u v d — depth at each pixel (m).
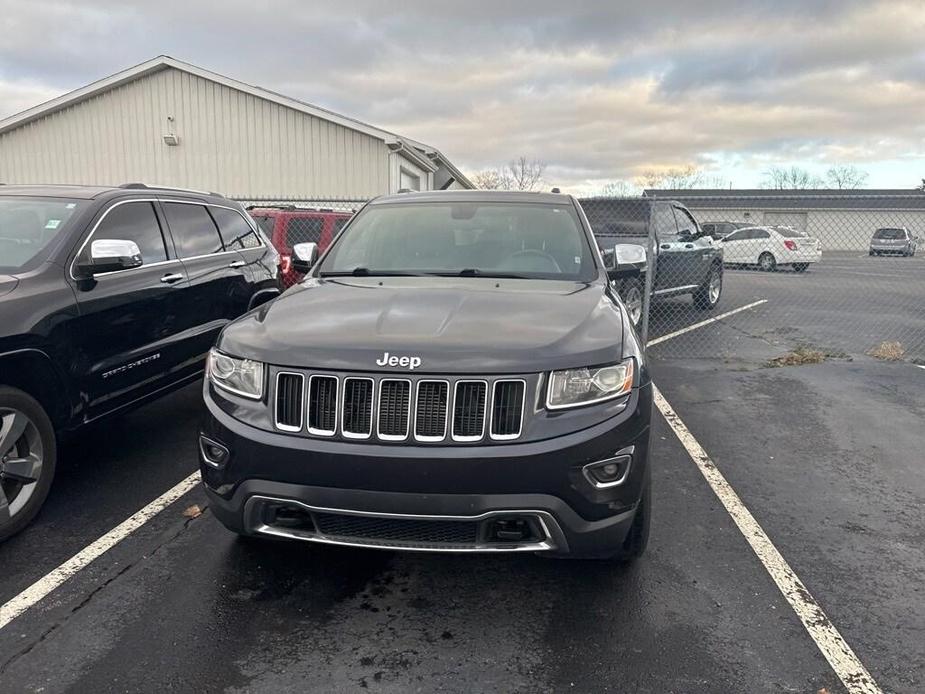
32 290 3.67
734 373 7.36
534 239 4.20
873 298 15.06
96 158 20.48
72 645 2.71
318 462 2.63
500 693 2.47
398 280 3.79
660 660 2.66
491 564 3.38
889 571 3.34
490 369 2.62
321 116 19.47
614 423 2.71
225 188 20.19
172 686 2.48
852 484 4.39
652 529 3.76
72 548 3.49
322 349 2.73
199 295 5.16
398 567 3.34
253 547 3.51
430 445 2.61
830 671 2.60
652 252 8.09
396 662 2.64
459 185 36.34
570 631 2.84
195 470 4.53
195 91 19.89
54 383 3.77
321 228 9.16
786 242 22.28
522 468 2.58
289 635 2.80
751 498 4.17
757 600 3.08
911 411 5.95
